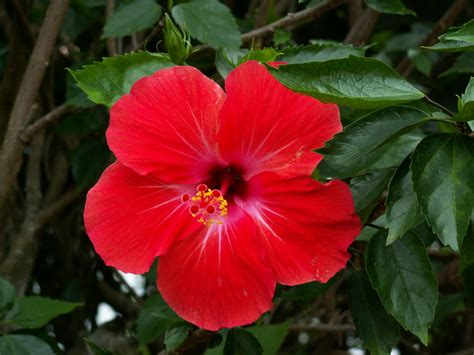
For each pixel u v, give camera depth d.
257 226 0.47
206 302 0.47
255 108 0.46
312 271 0.46
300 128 0.46
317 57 0.51
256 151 0.47
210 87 0.46
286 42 0.64
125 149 0.46
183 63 0.50
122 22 0.56
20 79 0.68
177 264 0.47
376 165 0.50
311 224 0.46
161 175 0.47
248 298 0.47
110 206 0.47
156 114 0.46
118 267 0.47
